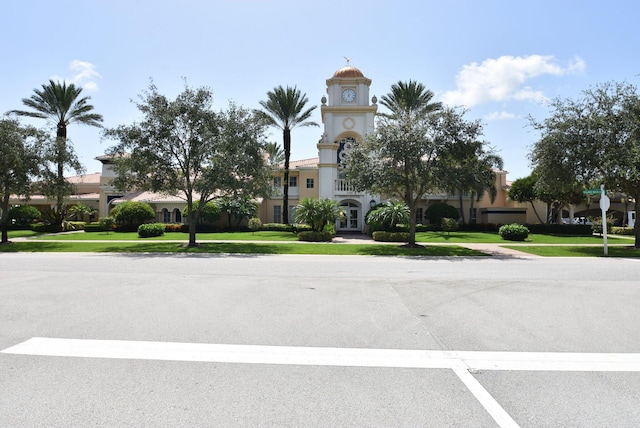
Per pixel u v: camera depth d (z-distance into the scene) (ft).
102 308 24.23
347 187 115.34
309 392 12.80
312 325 20.66
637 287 32.55
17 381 13.50
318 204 87.97
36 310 23.63
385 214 89.81
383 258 57.41
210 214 111.65
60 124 112.78
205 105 72.69
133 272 40.73
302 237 87.25
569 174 66.23
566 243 82.33
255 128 72.02
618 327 20.51
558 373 14.48
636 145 59.06
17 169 73.87
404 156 66.49
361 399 12.32
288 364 15.25
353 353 16.52
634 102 62.59
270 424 10.80
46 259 54.24
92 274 39.04
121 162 70.95
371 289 31.19
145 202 121.70
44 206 140.67
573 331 19.76
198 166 71.05
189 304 25.48
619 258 58.85
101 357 15.87
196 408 11.68
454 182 65.26
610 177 63.67
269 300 26.81
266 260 53.42
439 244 77.61
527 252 65.82
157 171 71.15
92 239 90.22
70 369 14.60
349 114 118.01
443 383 13.56
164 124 69.26
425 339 18.45
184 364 15.17
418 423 10.90
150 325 20.48
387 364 15.31
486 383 13.58
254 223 111.75
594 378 14.03
